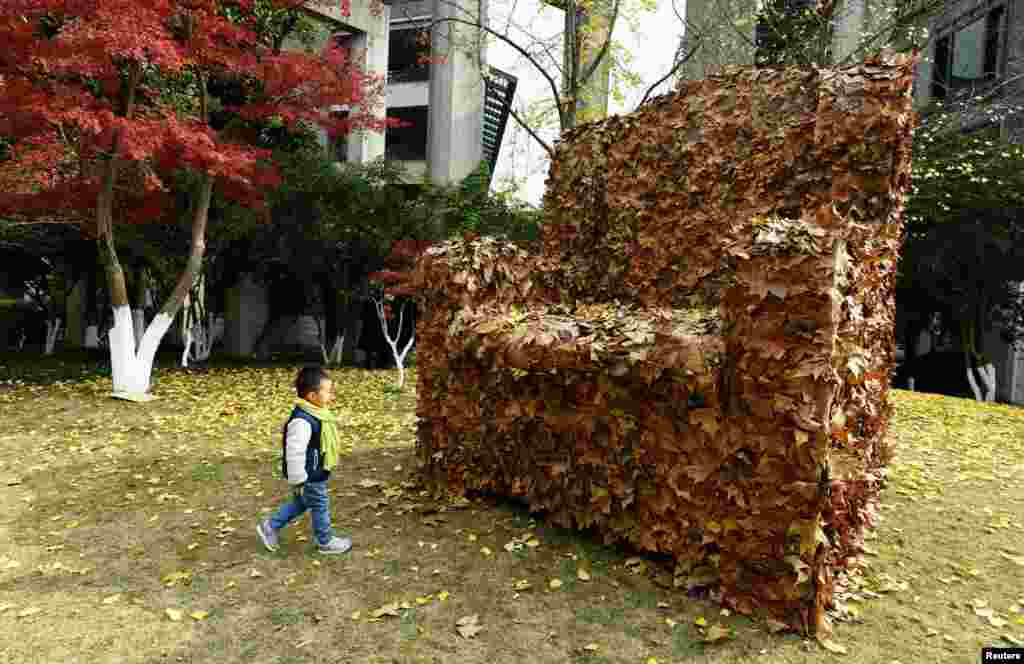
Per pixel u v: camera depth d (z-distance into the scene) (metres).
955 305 12.06
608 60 12.91
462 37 15.17
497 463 4.19
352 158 17.39
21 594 3.07
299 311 16.88
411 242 11.67
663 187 5.67
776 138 4.77
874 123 4.16
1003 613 2.96
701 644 2.65
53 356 15.11
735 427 2.90
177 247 12.34
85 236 11.77
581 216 6.43
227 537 3.82
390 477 5.06
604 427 3.52
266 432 6.82
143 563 3.45
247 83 10.28
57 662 2.49
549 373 3.70
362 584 3.20
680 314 4.08
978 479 5.13
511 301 4.88
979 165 10.87
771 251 2.75
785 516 2.75
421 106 24.25
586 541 3.72
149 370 9.13
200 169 8.67
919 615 2.93
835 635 2.74
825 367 2.61
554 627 2.78
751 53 12.84
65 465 5.43
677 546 3.20
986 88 14.35
